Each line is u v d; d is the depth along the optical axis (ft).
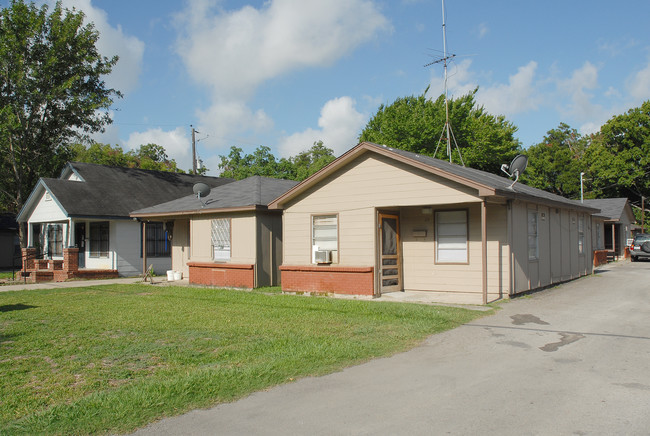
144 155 179.01
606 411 15.84
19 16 75.97
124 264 74.69
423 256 46.24
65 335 29.73
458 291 44.16
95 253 76.69
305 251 48.26
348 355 23.54
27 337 29.25
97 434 14.97
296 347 25.29
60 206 69.82
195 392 18.45
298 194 48.73
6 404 17.84
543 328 29.37
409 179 41.91
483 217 38.06
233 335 28.86
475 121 128.88
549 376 19.85
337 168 45.83
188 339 28.07
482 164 125.29
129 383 20.08
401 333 28.32
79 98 81.51
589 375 19.90
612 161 140.87
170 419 16.01
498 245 41.75
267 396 18.07
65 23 79.87
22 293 52.90
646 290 47.83
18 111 78.74
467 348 24.88
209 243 58.44
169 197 84.07
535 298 41.86
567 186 154.61
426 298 41.83
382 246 44.75
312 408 16.74
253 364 22.30
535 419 15.26
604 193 150.20
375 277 43.50
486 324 30.63
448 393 17.95
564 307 36.83
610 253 105.50
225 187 67.77
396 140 122.83
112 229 73.92
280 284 55.98
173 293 50.93
